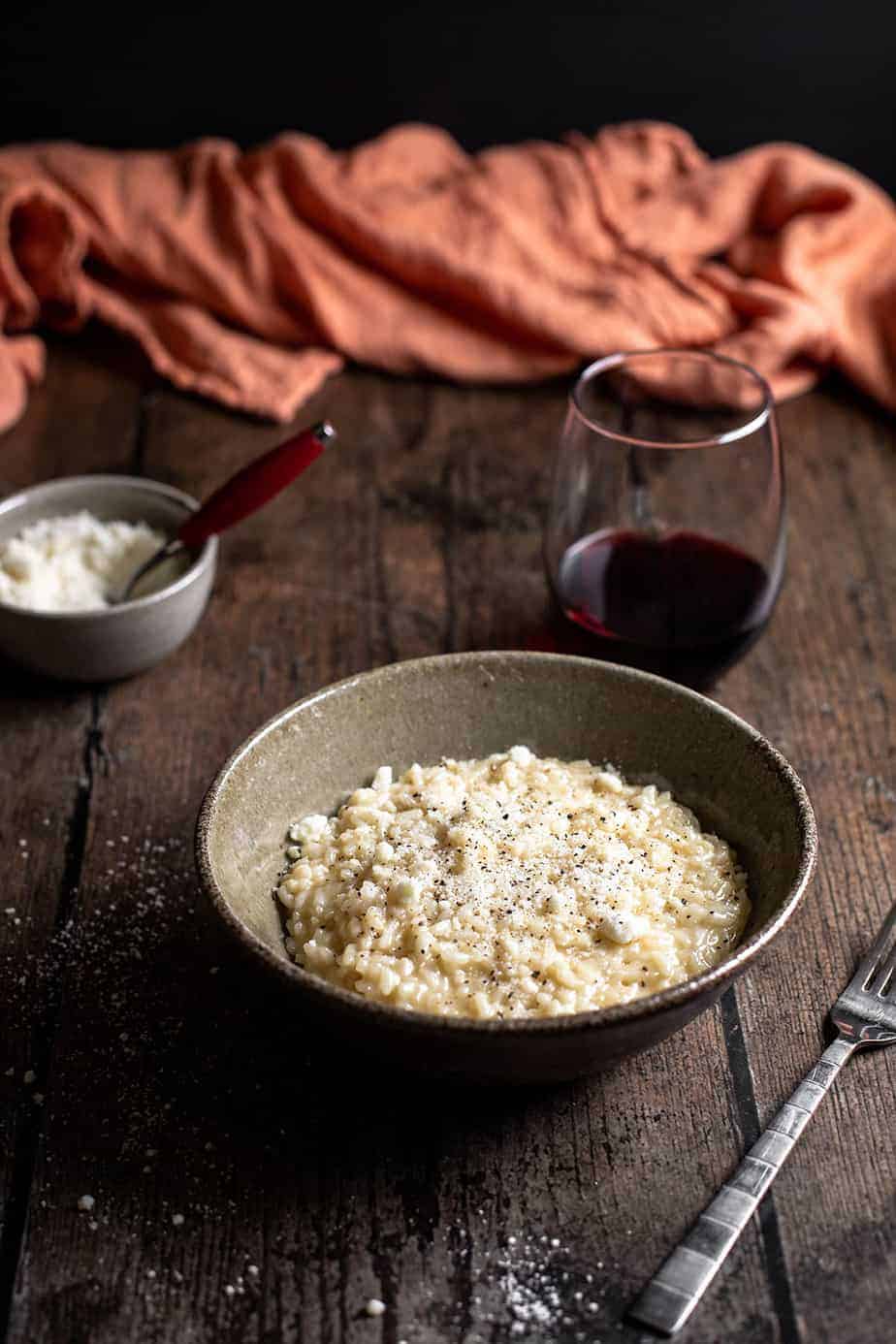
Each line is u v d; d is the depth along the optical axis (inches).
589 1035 23.0
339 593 34.8
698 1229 24.1
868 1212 24.6
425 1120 25.7
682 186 42.5
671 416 33.2
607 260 41.9
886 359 40.2
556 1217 24.6
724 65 47.8
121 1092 26.1
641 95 48.3
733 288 40.7
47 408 39.8
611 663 28.2
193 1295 23.9
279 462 31.4
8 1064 26.5
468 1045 23.1
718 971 23.4
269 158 42.1
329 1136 25.5
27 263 40.9
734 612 30.5
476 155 48.0
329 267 41.1
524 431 39.5
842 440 39.1
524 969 25.0
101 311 41.1
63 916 28.6
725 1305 23.7
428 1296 23.8
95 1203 24.8
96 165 42.1
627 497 31.2
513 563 35.6
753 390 31.9
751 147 49.1
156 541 33.5
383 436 39.2
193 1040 26.7
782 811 26.4
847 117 48.5
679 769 27.8
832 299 40.8
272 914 26.4
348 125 48.7
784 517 31.1
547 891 25.8
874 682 32.9
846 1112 25.7
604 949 25.3
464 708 28.5
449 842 26.5
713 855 26.7
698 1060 26.4
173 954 27.9
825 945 28.0
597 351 40.2
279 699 32.5
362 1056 26.4
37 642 31.5
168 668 33.1
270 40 47.2
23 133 48.1
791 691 32.7
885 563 35.6
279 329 41.2
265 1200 24.8
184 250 41.2
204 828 25.5
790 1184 24.9
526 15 47.0
